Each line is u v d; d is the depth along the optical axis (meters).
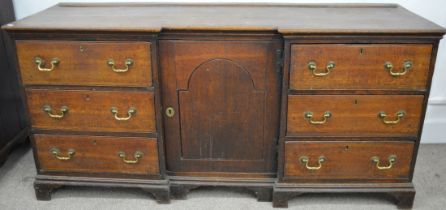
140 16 1.81
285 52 1.61
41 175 1.91
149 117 1.76
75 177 1.91
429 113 2.36
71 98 1.75
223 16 1.81
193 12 1.90
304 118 1.73
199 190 2.01
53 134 1.83
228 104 1.78
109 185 1.89
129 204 1.92
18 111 2.26
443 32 1.55
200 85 1.75
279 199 1.86
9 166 2.21
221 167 1.90
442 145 2.39
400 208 1.88
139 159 1.85
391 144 1.77
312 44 1.60
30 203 1.92
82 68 1.69
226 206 1.90
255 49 1.67
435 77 2.29
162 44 1.68
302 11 1.92
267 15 1.83
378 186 1.85
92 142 1.83
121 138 1.81
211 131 1.83
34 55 1.68
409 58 1.61
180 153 1.88
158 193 1.88
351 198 1.95
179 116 1.81
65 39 1.65
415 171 2.15
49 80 1.72
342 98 1.69
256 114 1.79
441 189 2.01
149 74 1.68
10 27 1.62
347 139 1.77
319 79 1.65
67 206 1.90
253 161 1.88
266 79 1.72
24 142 2.37
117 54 1.65
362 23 1.67
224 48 1.68
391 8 1.99
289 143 1.78
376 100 1.69
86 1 2.17
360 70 1.64
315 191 1.84
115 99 1.74
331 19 1.75
